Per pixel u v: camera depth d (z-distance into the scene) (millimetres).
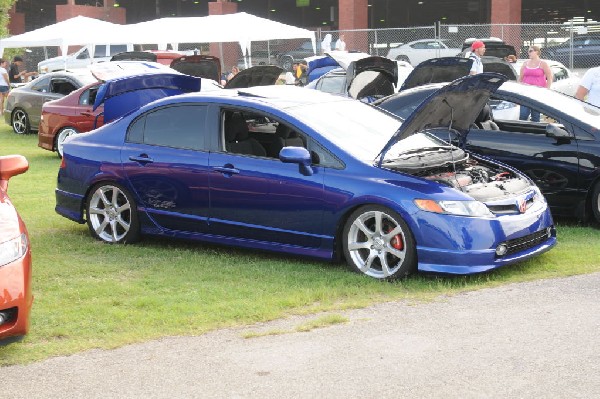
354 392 4469
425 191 6562
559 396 4359
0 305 4820
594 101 11984
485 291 6359
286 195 7027
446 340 5250
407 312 5863
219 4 42406
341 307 5984
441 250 6465
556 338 5234
